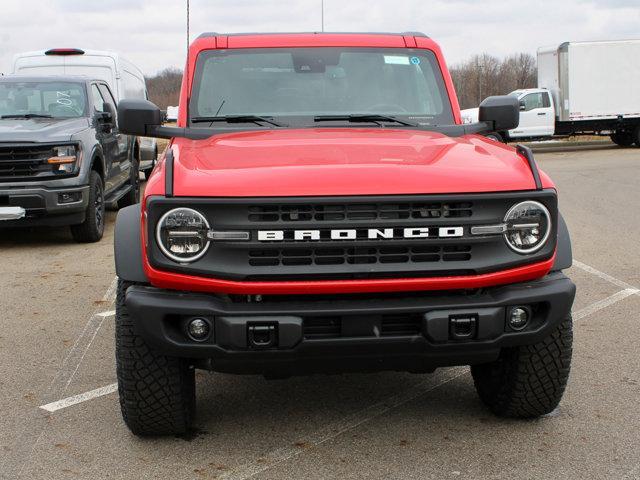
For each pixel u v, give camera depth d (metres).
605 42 27.67
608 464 3.79
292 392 4.91
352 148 4.18
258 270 3.55
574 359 5.43
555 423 4.31
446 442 4.09
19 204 9.70
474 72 51.16
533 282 3.79
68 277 8.43
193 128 4.84
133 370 3.90
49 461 3.94
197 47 5.30
